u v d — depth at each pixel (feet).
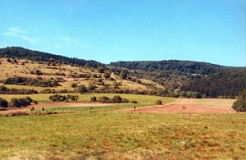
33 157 73.05
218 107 254.06
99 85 485.97
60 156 75.15
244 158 75.82
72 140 99.60
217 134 108.58
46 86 437.58
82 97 364.79
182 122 140.67
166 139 100.27
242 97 230.48
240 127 124.67
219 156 77.82
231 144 92.48
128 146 90.02
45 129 125.39
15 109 255.29
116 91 437.99
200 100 382.83
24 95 355.56
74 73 590.55
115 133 112.27
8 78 446.60
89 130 120.37
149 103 326.03
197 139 99.96
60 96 337.93
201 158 75.51
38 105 291.58
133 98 373.40
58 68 630.74
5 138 104.42
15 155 75.61
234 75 536.01
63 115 179.93
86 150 83.61
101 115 177.27
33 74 523.29
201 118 157.48
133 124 135.13
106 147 88.38
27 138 104.06
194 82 600.80
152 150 84.48
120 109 245.86
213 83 529.86
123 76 615.98
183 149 86.17
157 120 148.97
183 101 361.92
